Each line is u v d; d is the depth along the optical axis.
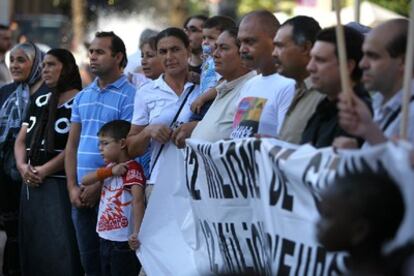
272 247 6.02
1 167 10.67
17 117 10.62
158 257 8.15
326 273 5.47
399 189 4.06
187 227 7.98
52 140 9.89
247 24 7.18
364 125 5.20
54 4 30.70
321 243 4.22
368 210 3.98
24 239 10.10
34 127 10.07
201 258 7.55
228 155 6.62
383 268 3.99
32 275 10.09
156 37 9.71
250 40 7.16
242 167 6.53
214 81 8.75
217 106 7.80
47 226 9.96
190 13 36.06
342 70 5.28
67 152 9.64
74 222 9.55
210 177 7.06
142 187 8.75
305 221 5.62
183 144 8.13
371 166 4.97
